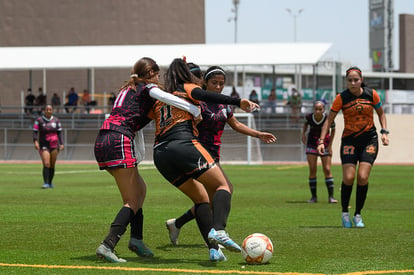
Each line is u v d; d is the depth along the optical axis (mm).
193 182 18156
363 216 30109
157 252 20094
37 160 102438
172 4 145125
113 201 37500
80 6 138875
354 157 25938
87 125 103125
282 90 115438
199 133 20500
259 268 17031
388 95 133875
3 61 105562
